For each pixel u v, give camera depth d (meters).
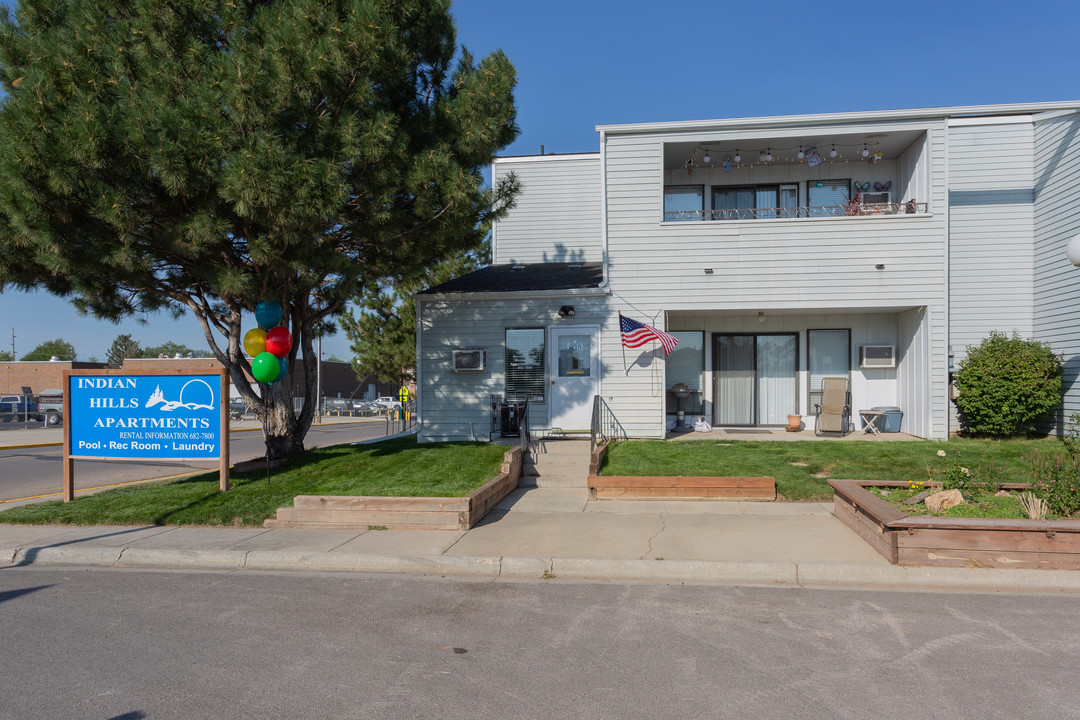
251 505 9.21
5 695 4.11
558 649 4.81
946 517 6.74
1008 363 12.71
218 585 6.54
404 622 5.41
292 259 9.54
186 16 9.29
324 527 8.52
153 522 8.86
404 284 13.57
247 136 8.73
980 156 14.22
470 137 10.28
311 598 6.09
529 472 11.11
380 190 9.66
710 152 14.40
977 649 4.74
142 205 8.96
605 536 7.80
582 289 13.70
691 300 13.45
